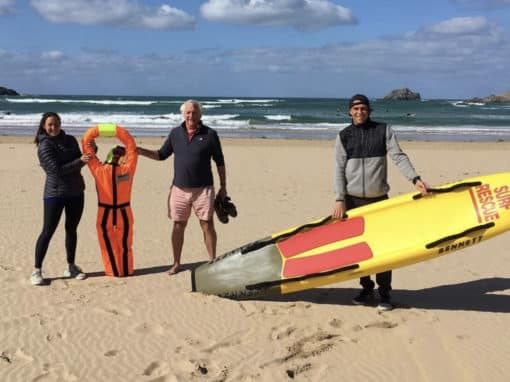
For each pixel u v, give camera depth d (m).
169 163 15.56
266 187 12.43
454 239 4.98
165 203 10.43
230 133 29.89
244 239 7.94
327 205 10.48
